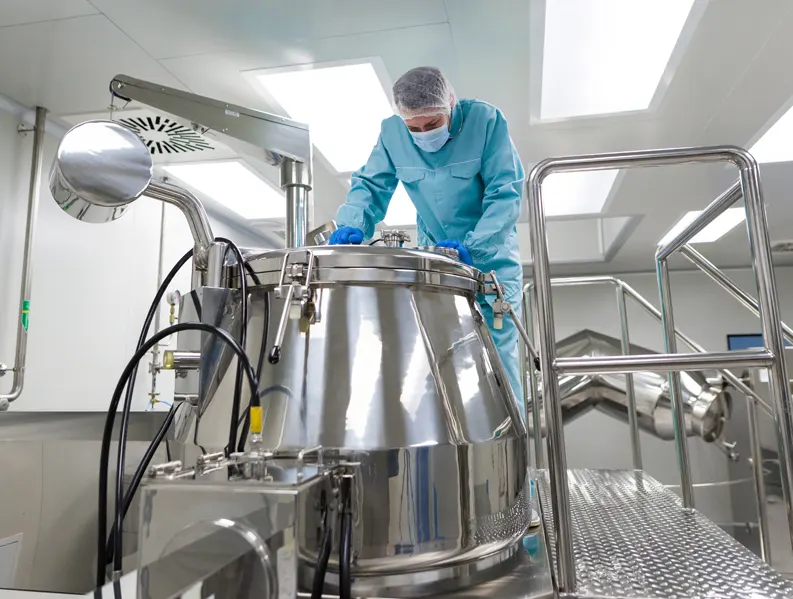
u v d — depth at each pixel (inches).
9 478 41.1
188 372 31.6
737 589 30.2
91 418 55.5
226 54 87.1
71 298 106.5
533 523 37.7
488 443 27.7
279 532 16.8
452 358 29.3
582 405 155.7
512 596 24.1
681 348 125.6
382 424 25.0
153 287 130.9
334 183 136.8
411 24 80.7
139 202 127.1
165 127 68.5
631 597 29.0
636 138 115.1
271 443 24.9
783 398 31.5
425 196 65.0
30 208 95.0
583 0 77.3
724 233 184.5
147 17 78.1
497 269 55.2
